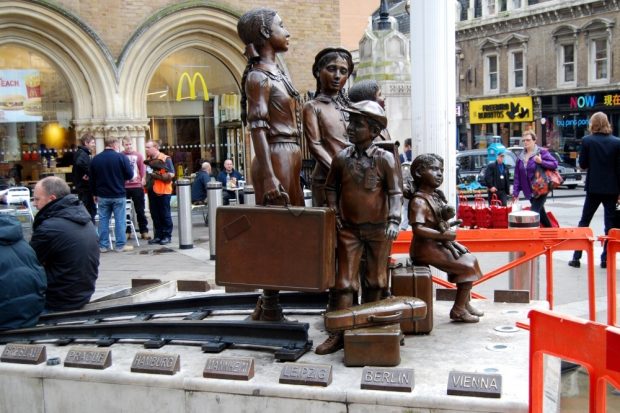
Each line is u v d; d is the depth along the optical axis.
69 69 15.09
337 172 4.51
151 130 16.83
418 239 4.90
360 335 4.11
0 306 5.28
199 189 15.32
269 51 4.68
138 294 6.37
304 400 3.82
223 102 17.45
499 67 40.69
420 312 4.25
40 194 5.99
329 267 4.23
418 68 7.04
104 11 15.19
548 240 6.20
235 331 4.68
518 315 5.18
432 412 3.62
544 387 3.72
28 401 4.51
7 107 15.04
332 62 4.98
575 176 24.72
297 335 4.47
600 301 7.74
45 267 5.92
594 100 35.12
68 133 15.57
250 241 4.28
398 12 38.78
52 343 5.14
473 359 4.20
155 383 4.14
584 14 35.16
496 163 14.71
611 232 5.99
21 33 14.57
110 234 13.05
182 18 15.88
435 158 4.71
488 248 6.26
